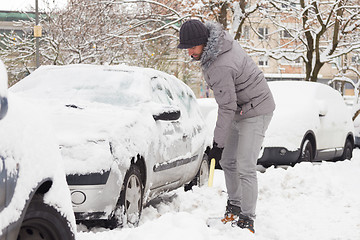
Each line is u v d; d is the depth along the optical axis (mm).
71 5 24312
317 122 11133
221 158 5688
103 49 23844
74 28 23844
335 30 24109
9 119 2611
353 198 7484
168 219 4543
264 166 11320
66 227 2982
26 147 2668
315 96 11461
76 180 5008
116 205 5348
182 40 5145
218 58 5152
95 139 5184
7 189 2447
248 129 5391
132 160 5582
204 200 7246
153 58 26000
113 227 5355
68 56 23641
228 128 5242
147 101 6320
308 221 6121
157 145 6117
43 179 2750
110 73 6805
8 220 2428
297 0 24453
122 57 26234
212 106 11984
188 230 4379
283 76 56219
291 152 10336
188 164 7336
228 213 5684
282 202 7223
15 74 27766
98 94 6441
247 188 5355
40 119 2918
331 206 7039
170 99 7281
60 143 5102
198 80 40438
